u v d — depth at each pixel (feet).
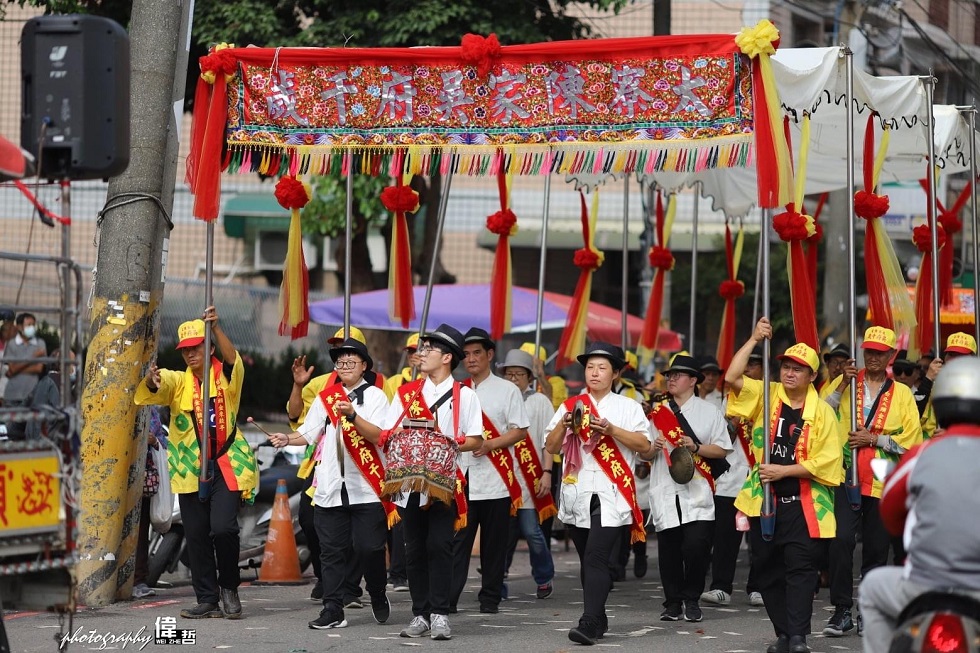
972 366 24.57
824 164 64.23
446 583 39.91
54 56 31.09
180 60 47.67
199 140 47.06
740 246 73.97
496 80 46.01
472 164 46.42
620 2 80.84
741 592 54.70
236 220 128.67
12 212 108.78
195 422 42.57
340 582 41.47
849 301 43.06
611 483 39.86
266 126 47.29
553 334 92.99
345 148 47.37
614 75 44.62
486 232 124.98
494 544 45.55
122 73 31.45
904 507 24.89
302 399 47.55
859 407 44.09
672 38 43.62
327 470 41.14
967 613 22.91
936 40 108.37
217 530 42.34
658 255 73.41
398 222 54.13
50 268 48.24
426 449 38.34
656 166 44.75
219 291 98.07
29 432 33.04
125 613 44.50
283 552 53.93
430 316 77.82
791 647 37.27
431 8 73.05
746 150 42.98
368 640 39.55
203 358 42.78
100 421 45.78
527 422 45.21
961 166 63.87
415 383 40.55
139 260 46.26
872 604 24.85
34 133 31.27
